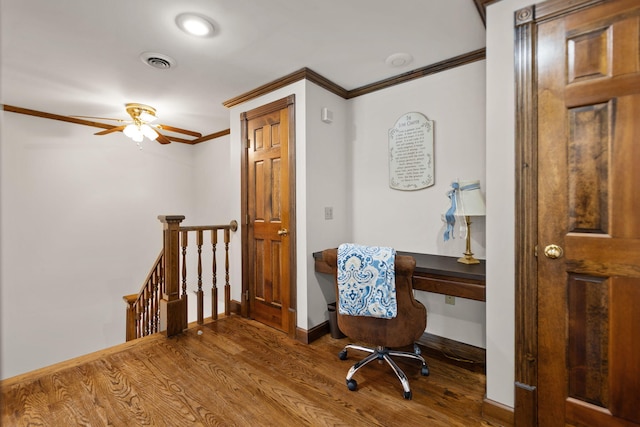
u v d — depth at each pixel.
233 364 2.20
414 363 2.24
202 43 2.13
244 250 3.13
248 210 3.12
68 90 2.90
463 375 2.08
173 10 1.78
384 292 1.77
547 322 1.48
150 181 4.48
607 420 1.35
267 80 2.73
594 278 1.38
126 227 4.23
